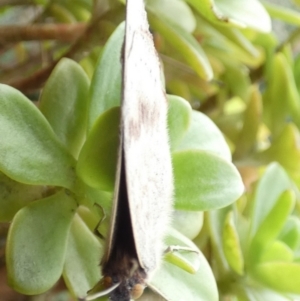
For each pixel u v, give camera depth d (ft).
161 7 0.49
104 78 0.42
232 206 0.50
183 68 0.57
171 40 0.48
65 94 0.43
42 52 0.57
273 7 0.53
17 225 0.40
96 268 0.42
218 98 0.60
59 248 0.40
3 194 0.42
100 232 0.43
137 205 0.36
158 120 0.40
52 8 0.57
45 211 0.41
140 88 0.37
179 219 0.45
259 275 0.49
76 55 0.51
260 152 0.57
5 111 0.40
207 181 0.43
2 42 0.52
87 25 0.51
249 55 0.55
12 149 0.40
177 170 0.43
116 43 0.42
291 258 0.49
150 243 0.39
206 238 0.50
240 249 0.49
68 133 0.43
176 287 0.42
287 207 0.47
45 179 0.41
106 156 0.40
